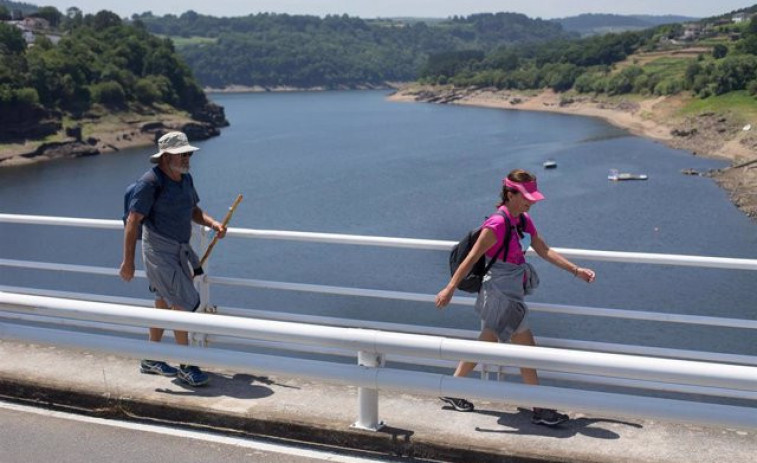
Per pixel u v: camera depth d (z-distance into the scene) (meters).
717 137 110.88
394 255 44.25
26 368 5.48
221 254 44.78
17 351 5.85
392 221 61.12
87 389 4.98
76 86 128.12
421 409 4.80
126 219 5.20
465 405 4.77
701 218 58.78
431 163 96.69
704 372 3.66
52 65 127.88
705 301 34.25
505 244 4.64
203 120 157.38
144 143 125.06
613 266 40.31
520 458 4.15
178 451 4.36
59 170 95.25
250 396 4.96
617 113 168.88
